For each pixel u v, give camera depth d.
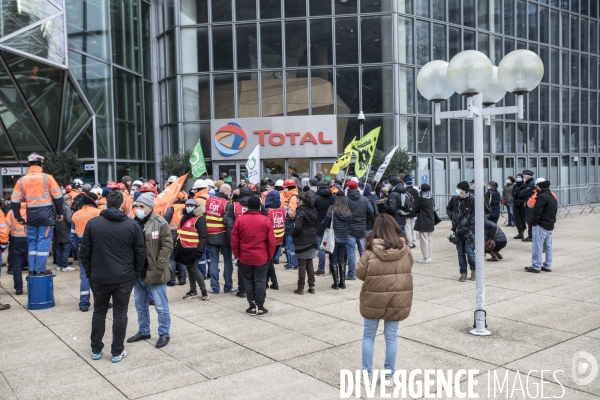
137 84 23.67
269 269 9.62
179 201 10.12
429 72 7.22
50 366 5.99
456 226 9.99
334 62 22.84
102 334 6.17
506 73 6.68
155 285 6.56
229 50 23.34
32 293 8.54
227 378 5.52
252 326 7.36
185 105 23.53
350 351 6.26
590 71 32.50
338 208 9.39
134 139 23.30
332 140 22.72
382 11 22.75
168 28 24.12
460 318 7.50
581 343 6.32
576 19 31.39
